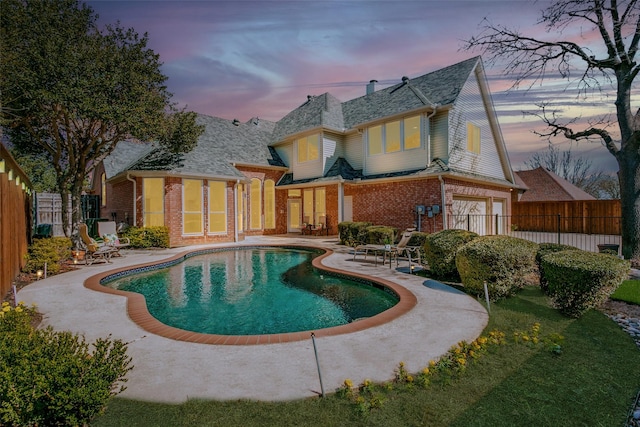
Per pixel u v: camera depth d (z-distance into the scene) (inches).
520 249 280.2
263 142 946.1
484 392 137.0
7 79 410.0
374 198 696.4
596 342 190.4
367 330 202.2
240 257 559.8
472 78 687.1
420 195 617.3
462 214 649.6
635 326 220.2
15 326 141.2
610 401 134.3
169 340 189.0
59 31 455.5
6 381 93.8
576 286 230.1
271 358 164.2
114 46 508.7
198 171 674.8
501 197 779.4
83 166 568.7
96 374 104.3
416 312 237.5
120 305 257.0
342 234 633.0
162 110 583.2
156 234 609.3
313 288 358.0
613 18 424.5
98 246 473.4
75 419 100.0
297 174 858.8
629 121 453.7
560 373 153.9
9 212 304.2
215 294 338.0
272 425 114.7
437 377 145.9
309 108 928.3
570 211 888.9
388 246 427.8
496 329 202.4
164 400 128.3
